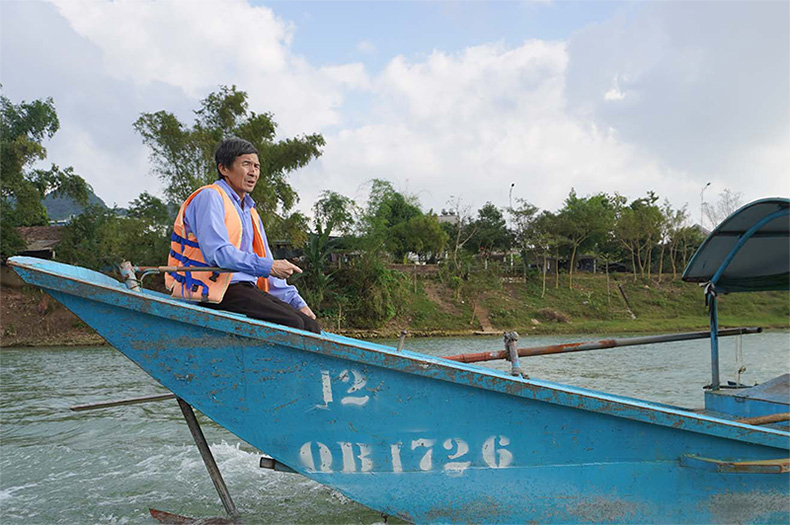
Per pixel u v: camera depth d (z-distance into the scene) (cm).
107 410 844
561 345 438
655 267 5434
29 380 1261
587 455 328
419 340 3038
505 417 322
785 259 460
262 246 374
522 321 3731
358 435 317
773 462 320
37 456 575
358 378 314
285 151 3338
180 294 329
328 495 448
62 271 307
